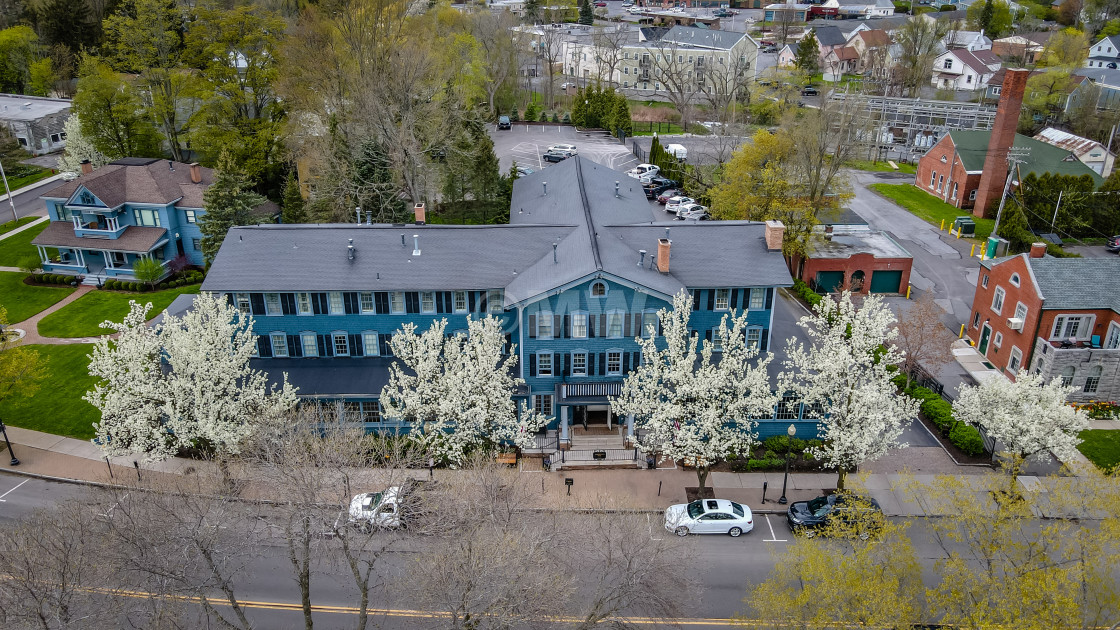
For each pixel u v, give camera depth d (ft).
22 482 130.93
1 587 84.17
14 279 209.87
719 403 124.88
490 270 145.59
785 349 143.95
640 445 128.67
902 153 343.46
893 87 422.00
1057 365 151.43
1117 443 141.79
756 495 129.39
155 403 124.47
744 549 117.08
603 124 347.15
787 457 125.18
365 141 206.80
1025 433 122.01
